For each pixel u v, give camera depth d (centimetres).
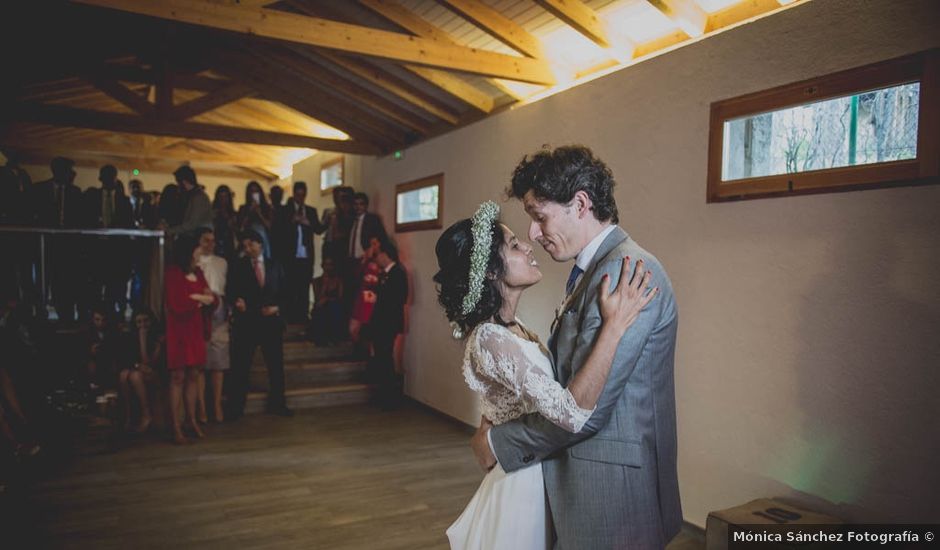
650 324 130
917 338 227
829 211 257
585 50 408
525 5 386
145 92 852
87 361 520
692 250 321
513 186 150
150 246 614
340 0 464
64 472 411
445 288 156
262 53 575
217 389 547
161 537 313
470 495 379
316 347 686
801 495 267
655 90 345
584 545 135
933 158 222
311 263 743
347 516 344
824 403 259
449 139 570
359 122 645
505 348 139
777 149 286
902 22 232
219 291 534
